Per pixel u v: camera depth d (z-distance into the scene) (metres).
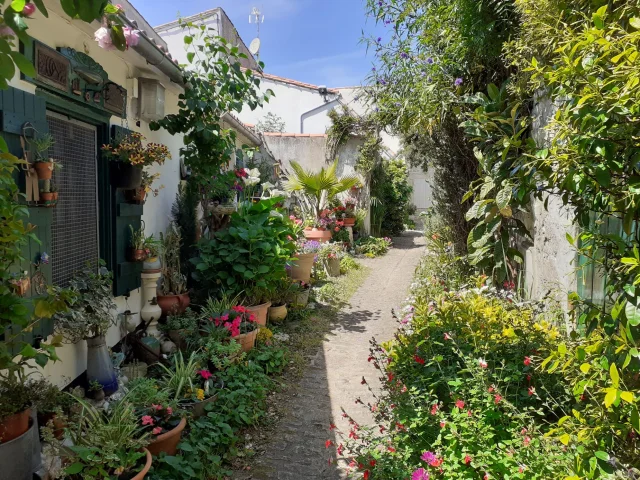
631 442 1.70
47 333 2.80
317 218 10.61
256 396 3.52
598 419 1.64
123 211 4.00
